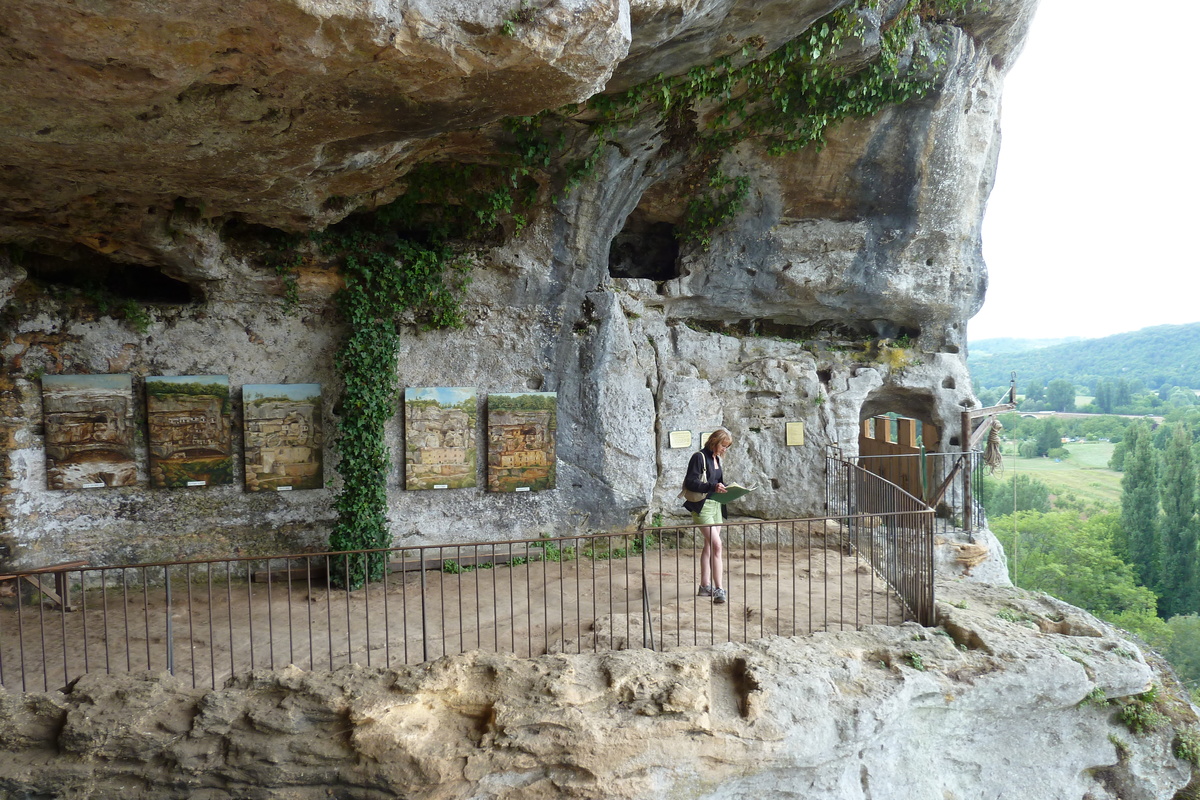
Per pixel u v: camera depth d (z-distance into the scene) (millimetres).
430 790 5379
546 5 4477
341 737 5480
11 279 7641
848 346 12297
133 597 8164
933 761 6707
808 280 11141
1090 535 31031
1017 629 7289
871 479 9797
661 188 10414
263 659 6375
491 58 4641
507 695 5680
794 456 11664
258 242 8461
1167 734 7285
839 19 7746
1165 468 30312
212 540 8820
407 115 5520
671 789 5672
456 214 9250
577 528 10258
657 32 6090
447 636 7008
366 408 8750
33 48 3916
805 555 9961
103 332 8359
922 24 9141
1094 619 7805
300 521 9156
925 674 6426
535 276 9531
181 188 6594
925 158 10328
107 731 5219
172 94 4637
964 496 11336
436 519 9633
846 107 9078
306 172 6461
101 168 5852
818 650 6480
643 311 10984
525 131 7930
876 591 8258
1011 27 9805
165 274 8562
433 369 9562
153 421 8484
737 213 10617
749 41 7293
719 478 7844
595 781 5492
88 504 8359
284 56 4312
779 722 5812
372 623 7352
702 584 7914
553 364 10047
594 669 5988
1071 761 7062
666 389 10969
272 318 8969
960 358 12500
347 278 8773
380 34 4203
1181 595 28797
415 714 5574
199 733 5352
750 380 11609
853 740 6000
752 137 9656
